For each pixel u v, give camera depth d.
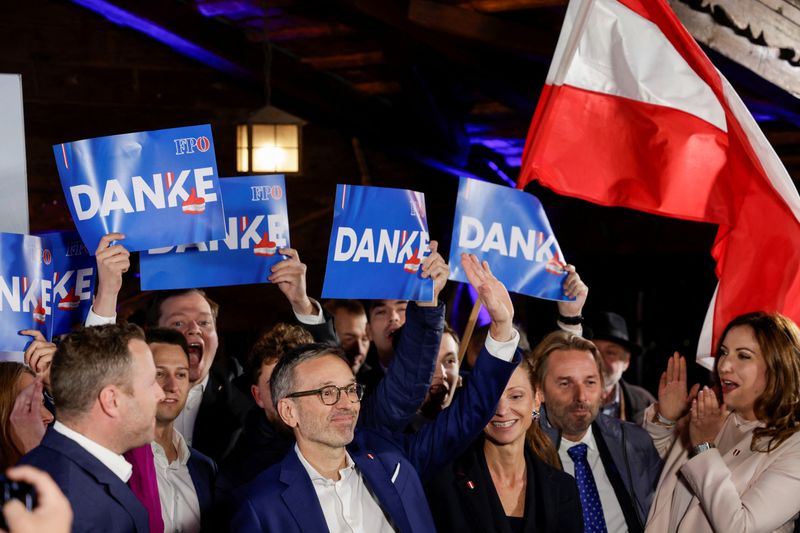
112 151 3.08
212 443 3.81
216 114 7.95
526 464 3.24
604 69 3.81
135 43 7.83
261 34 7.34
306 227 8.19
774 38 5.61
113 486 2.42
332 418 2.70
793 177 7.93
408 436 3.15
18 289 3.09
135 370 2.47
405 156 8.08
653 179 3.82
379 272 3.27
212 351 3.79
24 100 7.65
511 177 8.55
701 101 3.79
